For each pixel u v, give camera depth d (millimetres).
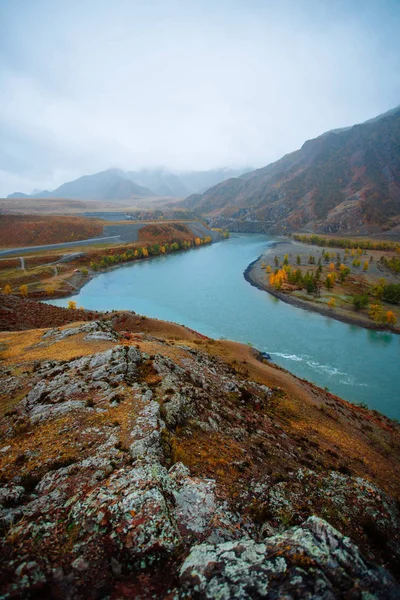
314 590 7930
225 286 153375
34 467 14172
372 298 128375
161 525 10398
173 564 9367
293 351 83000
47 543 9555
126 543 9617
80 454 15047
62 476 13289
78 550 9344
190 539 10742
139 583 8633
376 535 15070
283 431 26781
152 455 14961
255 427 24969
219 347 56344
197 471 15359
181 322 105875
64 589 8172
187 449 17219
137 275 180000
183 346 43844
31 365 29078
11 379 26047
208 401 25609
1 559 8797
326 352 82250
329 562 8672
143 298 136000
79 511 10844
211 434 20312
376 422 45000
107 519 10367
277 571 8430
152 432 16656
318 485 18188
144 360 29422
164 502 11398
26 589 7859
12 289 143500
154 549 9586
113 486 12086
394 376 69562
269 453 20484
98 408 20047
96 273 183500
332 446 27625
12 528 10094
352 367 73812
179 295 139625
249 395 32844
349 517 16078
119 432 16938
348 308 116438
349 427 36250
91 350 32688
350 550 9109
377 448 33344
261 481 16328
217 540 10977
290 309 118812
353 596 7938
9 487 12547
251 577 8297
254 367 48031
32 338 40094
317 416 35250
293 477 18266
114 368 26234
